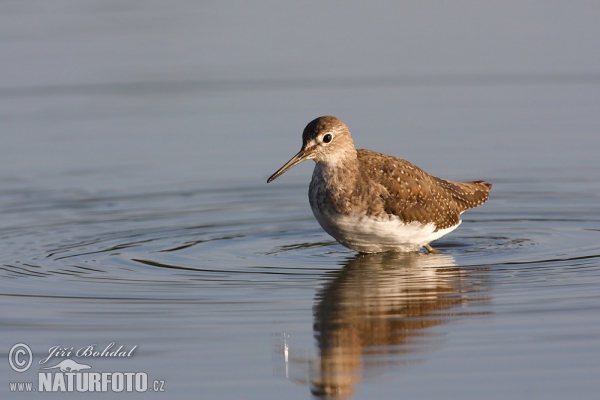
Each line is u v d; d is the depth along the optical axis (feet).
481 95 80.23
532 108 77.15
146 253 50.80
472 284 44.11
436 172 65.51
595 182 63.26
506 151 68.74
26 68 86.28
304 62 87.71
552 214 58.34
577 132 71.92
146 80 84.07
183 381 34.30
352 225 48.47
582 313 39.45
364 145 70.28
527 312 39.83
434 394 32.78
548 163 66.49
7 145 71.56
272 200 62.44
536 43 90.53
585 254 49.03
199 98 80.53
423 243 50.34
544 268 46.52
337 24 97.19
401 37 92.89
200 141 72.38
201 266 48.19
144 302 42.06
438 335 37.70
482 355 35.68
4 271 47.19
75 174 66.59
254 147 71.05
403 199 48.67
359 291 43.45
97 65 87.45
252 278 45.93
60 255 50.31
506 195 62.03
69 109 78.64
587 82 81.71
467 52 88.74
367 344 37.06
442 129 73.26
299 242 53.52
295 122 75.31
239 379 34.37
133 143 72.08
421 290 43.45
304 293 43.29
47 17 99.40
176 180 65.72
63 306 41.57
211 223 57.57
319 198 49.16
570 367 34.42
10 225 56.65
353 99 79.77
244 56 89.30
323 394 33.17
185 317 40.09
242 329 38.68
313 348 36.76
